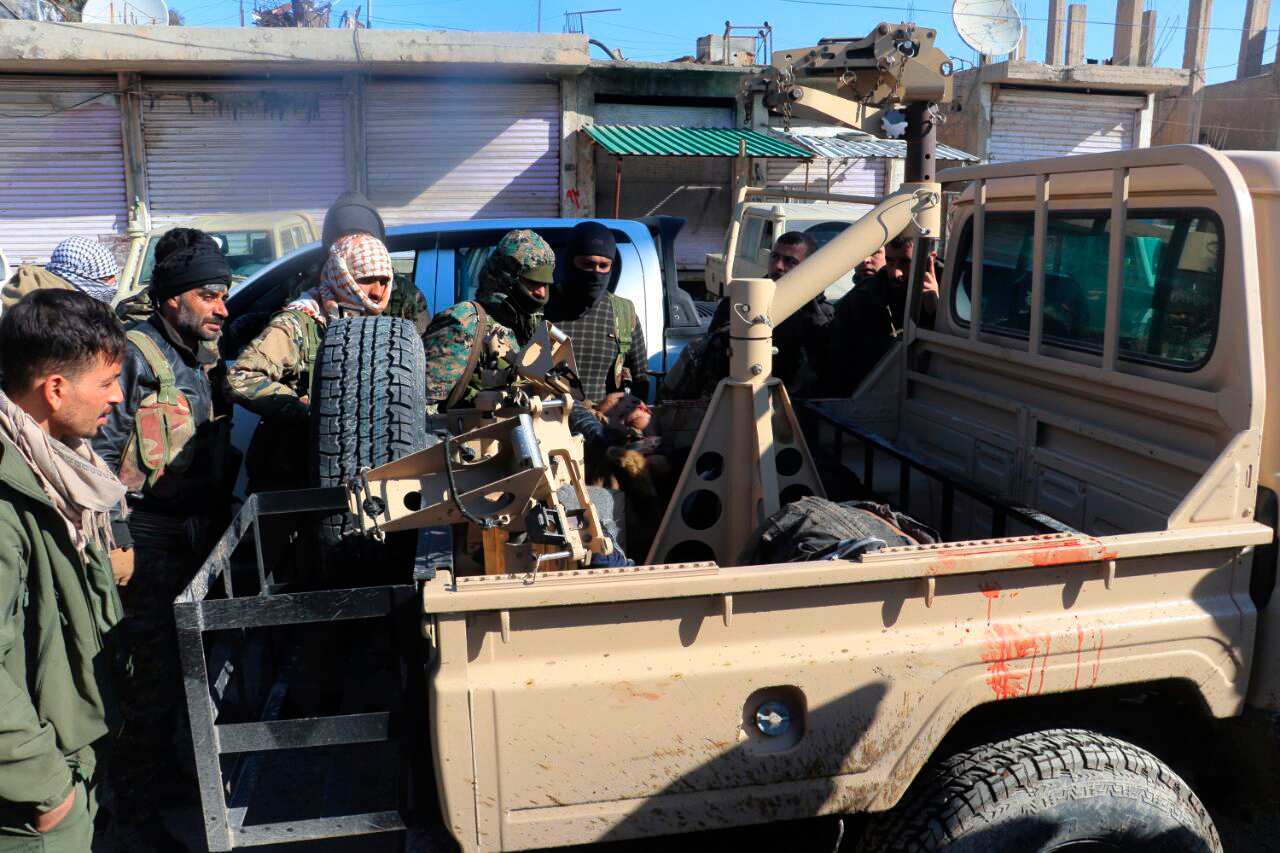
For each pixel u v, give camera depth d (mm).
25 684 1996
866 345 4422
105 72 13852
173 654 3012
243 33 13359
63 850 2031
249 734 1975
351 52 13641
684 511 3025
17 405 2070
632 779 2004
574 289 4102
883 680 2064
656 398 4938
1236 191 2303
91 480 2102
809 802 2092
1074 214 3076
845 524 2432
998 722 2408
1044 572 2143
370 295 3336
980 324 3502
